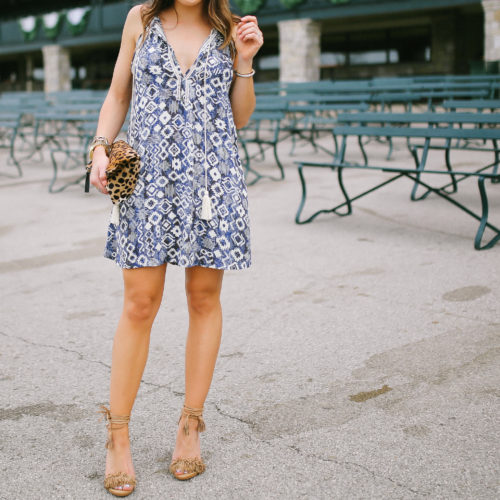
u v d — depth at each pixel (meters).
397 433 2.58
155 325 3.82
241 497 2.21
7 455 2.50
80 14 28.47
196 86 2.23
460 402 2.81
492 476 2.28
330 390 2.97
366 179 8.71
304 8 22.16
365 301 4.12
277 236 5.86
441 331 3.60
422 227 6.03
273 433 2.62
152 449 2.53
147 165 2.22
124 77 2.35
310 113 12.92
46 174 10.38
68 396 2.98
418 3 19.88
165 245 2.24
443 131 5.90
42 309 4.16
